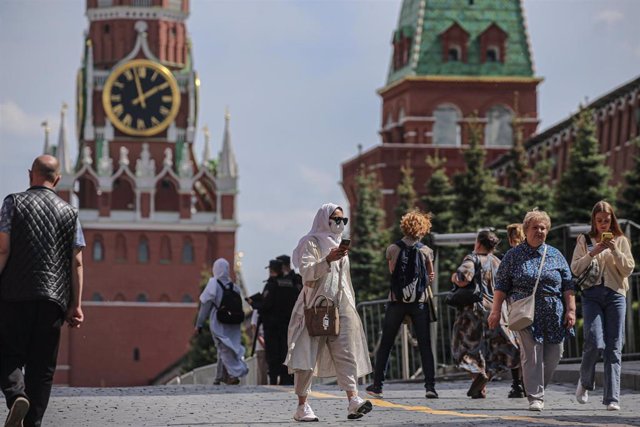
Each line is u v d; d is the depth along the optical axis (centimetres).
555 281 2377
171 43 19188
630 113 10969
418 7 16375
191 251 18800
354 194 16762
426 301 2761
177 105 18862
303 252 2164
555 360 2395
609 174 7838
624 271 2375
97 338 18512
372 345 4497
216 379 3969
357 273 11188
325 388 3294
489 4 16412
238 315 3906
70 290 1945
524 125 16075
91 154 18800
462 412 2347
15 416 1831
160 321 18650
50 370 1914
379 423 2095
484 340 2761
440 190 9812
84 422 2180
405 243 2756
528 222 2398
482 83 16062
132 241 18650
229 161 18925
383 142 16712
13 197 1920
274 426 2080
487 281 2767
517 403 2577
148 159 18688
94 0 19150
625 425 1994
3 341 1895
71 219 1934
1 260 1902
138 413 2344
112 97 18775
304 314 2159
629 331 3569
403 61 16538
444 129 16125
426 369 2756
